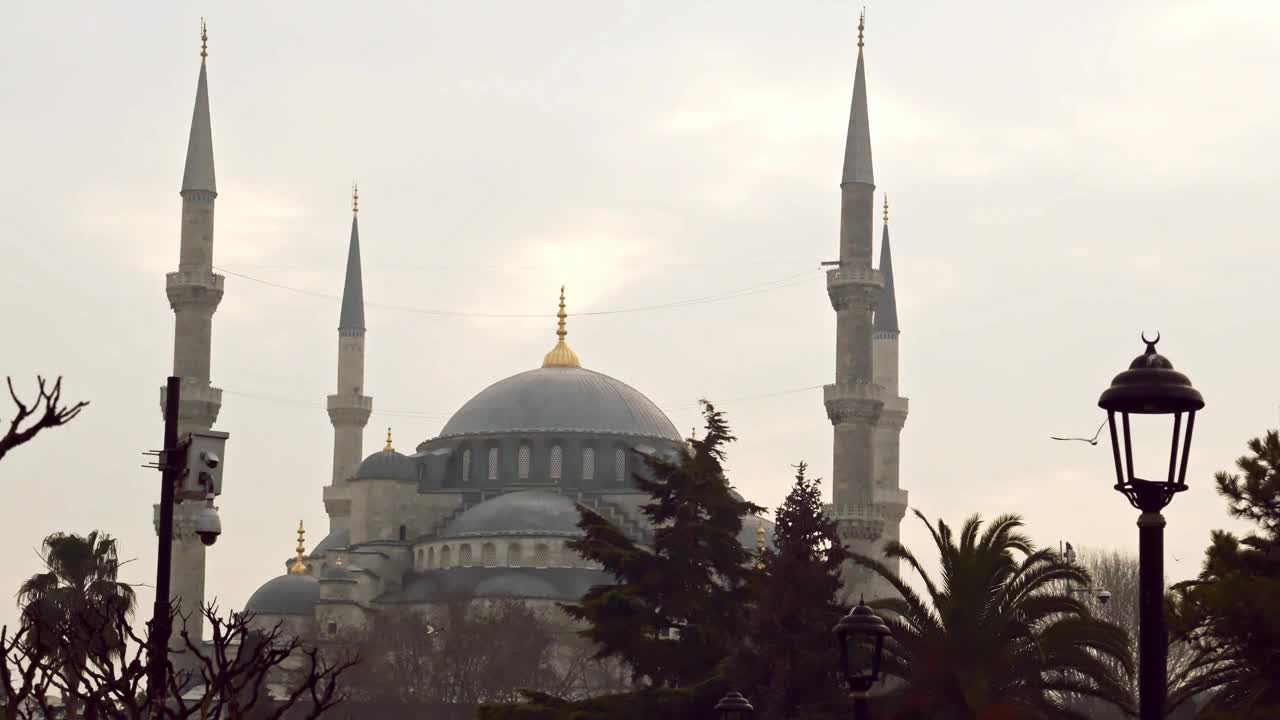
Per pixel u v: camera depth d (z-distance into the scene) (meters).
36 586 71.00
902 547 62.78
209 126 162.50
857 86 159.88
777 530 74.00
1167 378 23.31
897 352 191.25
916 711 60.41
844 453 153.88
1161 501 23.59
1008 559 61.50
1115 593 135.88
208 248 159.62
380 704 163.12
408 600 194.50
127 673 31.91
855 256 157.00
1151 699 23.22
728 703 47.47
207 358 158.38
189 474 36.06
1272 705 49.25
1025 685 61.06
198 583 150.75
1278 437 53.69
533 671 170.62
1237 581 49.06
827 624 69.69
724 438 77.19
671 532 74.50
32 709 35.53
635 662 74.00
